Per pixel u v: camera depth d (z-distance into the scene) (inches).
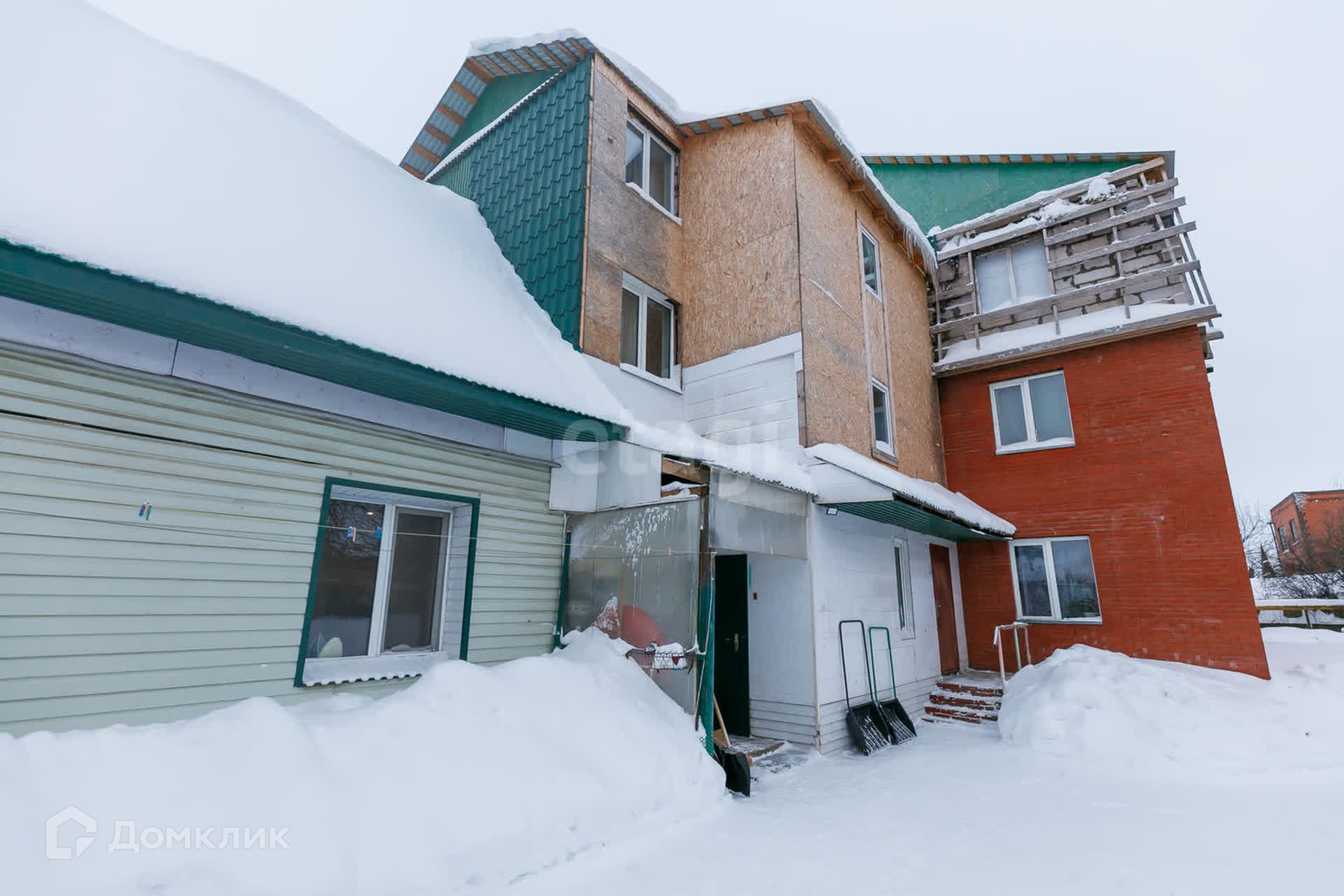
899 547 392.8
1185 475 388.8
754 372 337.1
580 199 308.0
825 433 330.6
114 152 170.7
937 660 408.8
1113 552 405.4
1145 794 228.8
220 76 256.7
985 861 168.6
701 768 209.5
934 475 462.9
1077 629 409.4
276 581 181.8
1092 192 460.8
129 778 116.1
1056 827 195.3
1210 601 369.7
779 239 341.1
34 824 102.5
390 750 148.0
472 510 233.0
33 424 147.9
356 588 206.2
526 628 246.2
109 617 153.3
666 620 235.0
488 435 237.9
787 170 346.0
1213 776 249.9
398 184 310.8
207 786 120.6
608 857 160.4
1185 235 413.1
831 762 273.0
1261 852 174.4
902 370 444.5
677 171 396.5
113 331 156.8
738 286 353.1
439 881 128.1
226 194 189.2
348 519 207.0
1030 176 506.0
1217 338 423.2
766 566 312.3
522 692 188.9
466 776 151.3
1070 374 439.5
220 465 174.6
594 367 292.4
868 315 407.2
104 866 102.9
